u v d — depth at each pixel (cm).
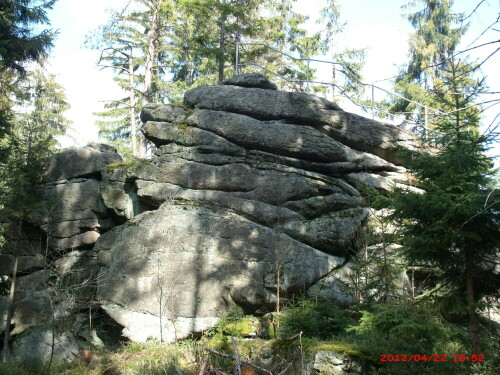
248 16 2369
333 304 1259
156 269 1335
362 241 1425
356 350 971
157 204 1474
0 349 1519
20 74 2269
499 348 893
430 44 2400
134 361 1119
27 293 1559
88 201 1605
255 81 1630
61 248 1581
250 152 1505
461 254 896
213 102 1562
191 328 1291
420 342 948
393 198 919
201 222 1374
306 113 1582
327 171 1560
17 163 1619
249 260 1352
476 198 820
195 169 1465
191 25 2220
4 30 2048
